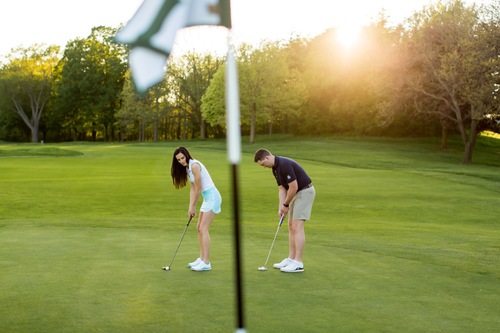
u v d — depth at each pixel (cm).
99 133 9356
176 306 543
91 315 512
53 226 1142
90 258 782
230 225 1239
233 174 220
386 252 862
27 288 608
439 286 647
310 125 6575
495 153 5322
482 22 3753
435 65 4181
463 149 5362
